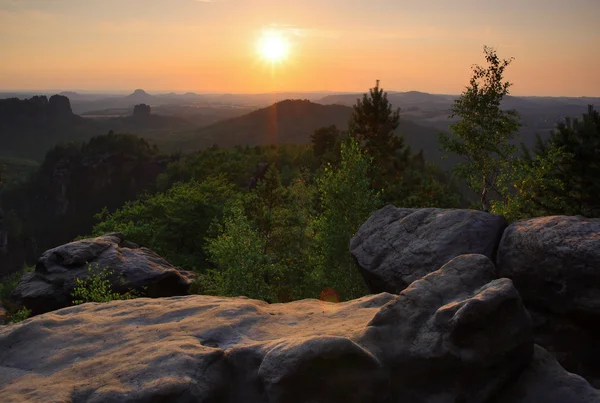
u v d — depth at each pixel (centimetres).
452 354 903
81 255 2545
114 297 2266
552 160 2342
